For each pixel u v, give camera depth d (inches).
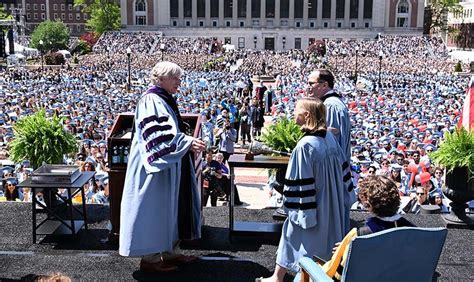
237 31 4650.6
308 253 238.7
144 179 253.8
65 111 1198.3
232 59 3267.7
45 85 1939.0
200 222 288.5
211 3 4881.9
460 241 318.0
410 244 180.4
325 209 238.1
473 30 4128.9
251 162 296.0
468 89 358.3
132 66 2901.1
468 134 330.6
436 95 1742.1
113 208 298.8
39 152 366.3
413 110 1358.3
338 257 194.5
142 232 253.4
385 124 1107.9
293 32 4643.2
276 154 315.9
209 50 3878.0
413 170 620.4
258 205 644.1
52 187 300.0
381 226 189.5
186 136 251.1
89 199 516.4
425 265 185.3
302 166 234.1
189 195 273.7
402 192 608.1
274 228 316.5
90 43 4621.1
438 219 358.9
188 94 1644.9
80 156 667.4
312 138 236.8
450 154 327.6
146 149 248.5
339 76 2460.6
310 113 240.1
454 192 336.8
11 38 1935.3
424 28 4798.2
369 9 4800.7
